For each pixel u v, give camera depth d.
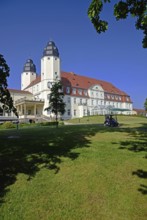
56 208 7.48
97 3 7.23
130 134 16.94
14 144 13.34
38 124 41.47
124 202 7.81
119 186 8.67
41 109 69.75
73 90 78.62
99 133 17.39
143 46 9.07
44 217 7.10
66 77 81.56
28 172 9.64
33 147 12.62
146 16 7.47
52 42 72.00
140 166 10.14
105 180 9.04
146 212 7.37
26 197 7.96
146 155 11.32
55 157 11.07
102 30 7.69
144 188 8.54
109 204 7.72
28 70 84.94
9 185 8.67
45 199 7.90
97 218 7.10
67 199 7.91
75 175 9.38
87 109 80.25
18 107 69.69
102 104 86.88
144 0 7.34
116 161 10.57
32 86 78.25
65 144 13.20
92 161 10.56
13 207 7.47
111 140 14.48
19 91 75.75
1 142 13.94
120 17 7.74
